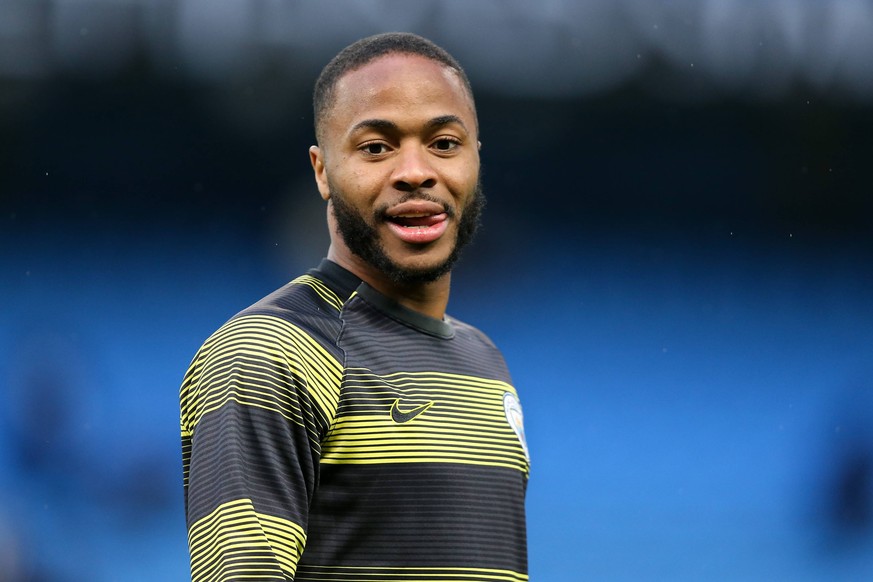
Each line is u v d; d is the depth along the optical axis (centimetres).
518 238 5238
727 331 5328
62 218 4916
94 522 4241
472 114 1002
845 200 5331
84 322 4869
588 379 5162
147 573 4072
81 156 4731
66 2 3984
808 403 5244
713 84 4384
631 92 4419
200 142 4681
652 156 5031
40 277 4884
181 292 4966
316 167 1031
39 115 4431
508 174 5141
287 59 4047
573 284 5256
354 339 934
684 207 5334
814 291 5403
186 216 5000
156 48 4034
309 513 871
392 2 4016
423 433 920
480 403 980
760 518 4706
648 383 5216
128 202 4950
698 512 4719
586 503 4728
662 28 4234
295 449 850
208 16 3991
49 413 4538
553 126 4700
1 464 4356
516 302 5219
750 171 5166
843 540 4638
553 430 5075
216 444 838
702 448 5091
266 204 5016
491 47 4131
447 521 904
